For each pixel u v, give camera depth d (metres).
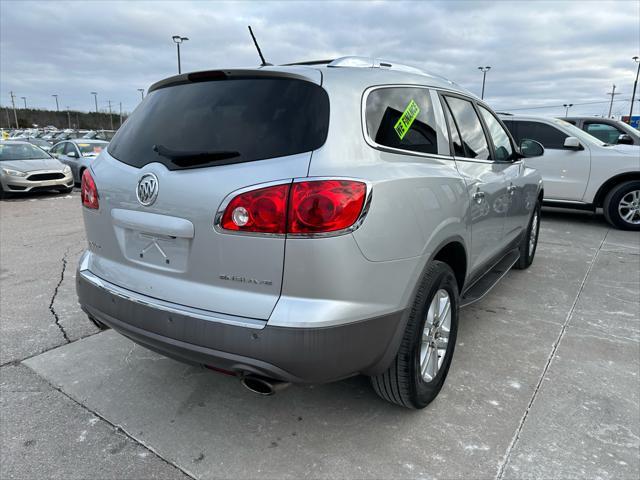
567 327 3.66
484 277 3.67
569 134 7.82
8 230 7.51
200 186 1.99
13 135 50.34
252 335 1.87
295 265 1.85
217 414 2.55
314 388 2.80
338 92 2.11
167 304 2.11
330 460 2.20
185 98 2.32
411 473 2.11
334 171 1.89
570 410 2.57
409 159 2.36
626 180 7.49
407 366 2.29
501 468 2.14
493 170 3.40
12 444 2.29
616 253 5.97
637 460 2.19
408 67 2.80
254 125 2.04
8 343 3.34
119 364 3.07
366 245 1.94
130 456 2.22
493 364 3.07
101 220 2.45
